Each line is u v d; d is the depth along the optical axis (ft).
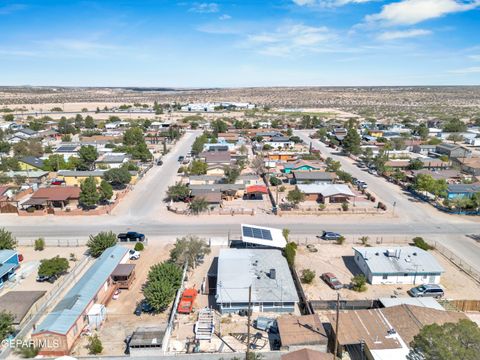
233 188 279.28
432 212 254.68
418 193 294.46
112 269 158.71
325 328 130.72
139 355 116.37
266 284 148.87
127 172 298.56
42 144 457.68
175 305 139.54
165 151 431.43
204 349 121.08
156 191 293.64
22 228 222.28
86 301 134.21
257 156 389.39
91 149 348.59
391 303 139.64
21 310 133.18
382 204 257.96
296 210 250.78
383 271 161.38
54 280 163.32
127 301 148.97
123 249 178.09
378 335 118.42
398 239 210.18
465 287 162.20
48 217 239.09
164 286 139.23
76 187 267.39
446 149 413.59
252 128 622.13
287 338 118.83
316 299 150.00
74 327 123.24
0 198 256.52
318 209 253.44
